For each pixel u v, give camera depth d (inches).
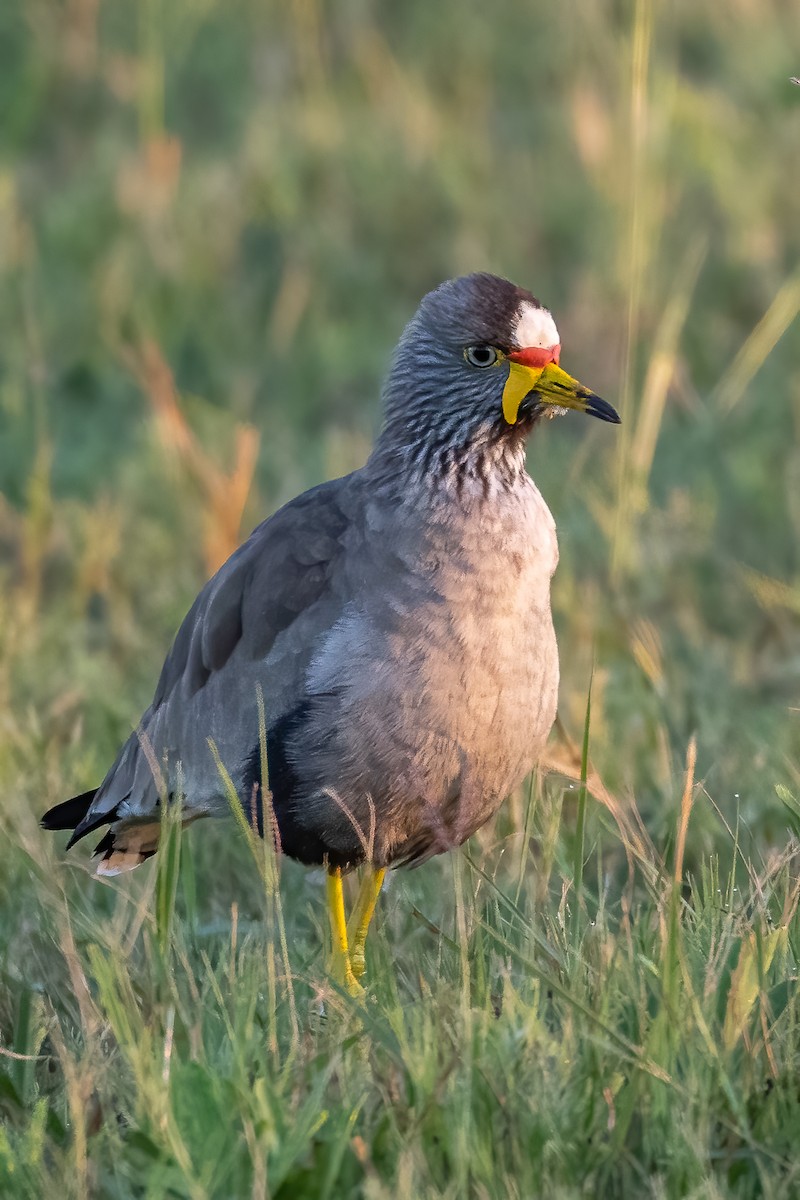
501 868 397.1
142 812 394.9
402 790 360.8
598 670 489.1
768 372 710.5
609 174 793.6
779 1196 270.4
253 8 963.3
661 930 323.3
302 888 410.3
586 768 348.2
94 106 915.4
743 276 768.9
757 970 307.0
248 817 377.7
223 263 786.8
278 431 689.0
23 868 398.3
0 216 791.7
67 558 591.5
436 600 354.9
